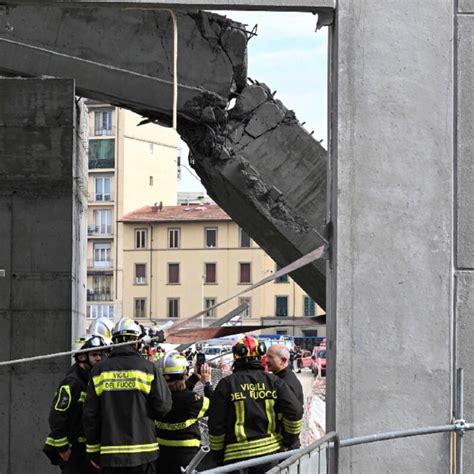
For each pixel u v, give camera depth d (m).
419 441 10.73
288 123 19.42
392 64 10.91
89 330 14.50
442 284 10.87
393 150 10.88
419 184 10.88
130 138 135.88
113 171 134.62
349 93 10.88
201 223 130.38
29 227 17.92
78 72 18.72
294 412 12.58
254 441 12.49
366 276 10.83
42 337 17.73
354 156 10.86
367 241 10.84
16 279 17.83
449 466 10.72
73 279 18.17
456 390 10.70
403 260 10.85
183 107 18.94
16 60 18.61
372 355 10.80
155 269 132.00
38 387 17.62
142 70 18.88
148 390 12.60
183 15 18.88
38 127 17.98
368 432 10.75
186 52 18.94
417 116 10.91
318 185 19.41
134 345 12.73
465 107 10.95
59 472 17.45
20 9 18.61
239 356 12.70
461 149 10.95
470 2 10.98
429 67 10.93
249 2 10.81
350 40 10.89
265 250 21.23
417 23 10.95
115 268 133.38
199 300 129.88
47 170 17.94
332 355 10.98
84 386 13.33
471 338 10.90
